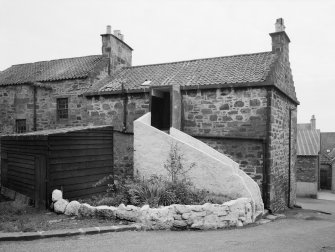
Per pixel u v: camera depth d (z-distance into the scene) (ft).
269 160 36.60
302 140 90.38
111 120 46.47
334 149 111.75
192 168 33.30
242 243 20.17
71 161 31.04
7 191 35.78
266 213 35.09
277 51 44.65
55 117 54.85
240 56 47.57
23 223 23.12
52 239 19.74
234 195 31.27
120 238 20.47
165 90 42.29
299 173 84.23
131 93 44.96
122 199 27.86
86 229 21.58
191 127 41.47
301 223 31.55
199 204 26.78
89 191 32.96
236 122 38.78
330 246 19.97
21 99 58.44
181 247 18.71
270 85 36.58
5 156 36.83
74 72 54.65
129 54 61.82
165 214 24.27
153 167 35.53
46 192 28.89
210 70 45.32
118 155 45.32
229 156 38.86
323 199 79.71
